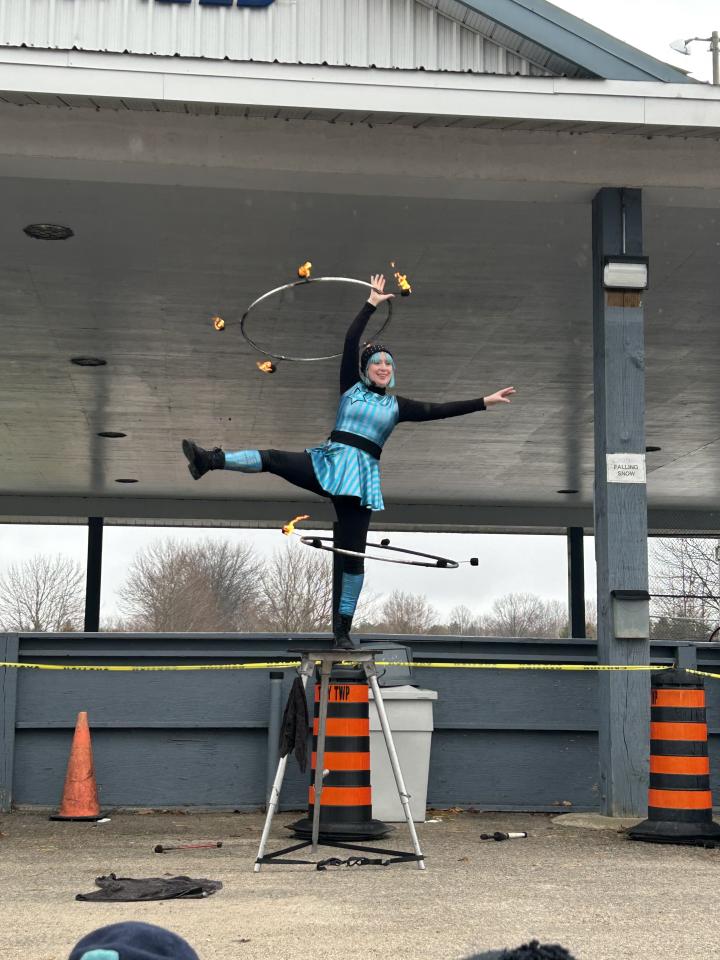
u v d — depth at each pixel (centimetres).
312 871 560
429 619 6022
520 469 2206
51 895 491
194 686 826
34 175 815
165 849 627
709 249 1084
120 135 794
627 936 416
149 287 1216
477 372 1582
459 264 1138
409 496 2522
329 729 664
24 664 788
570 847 655
